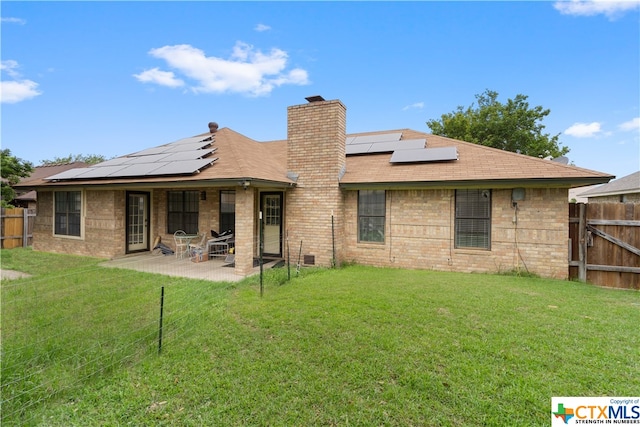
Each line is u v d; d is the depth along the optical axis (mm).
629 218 7406
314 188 9445
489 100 26000
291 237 9734
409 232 9031
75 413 2729
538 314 4887
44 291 6301
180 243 10578
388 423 2586
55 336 4145
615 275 7496
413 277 7574
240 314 4969
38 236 11812
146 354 3729
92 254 10508
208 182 8047
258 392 2996
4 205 16438
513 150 24094
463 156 9469
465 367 3336
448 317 4750
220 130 13141
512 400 2828
